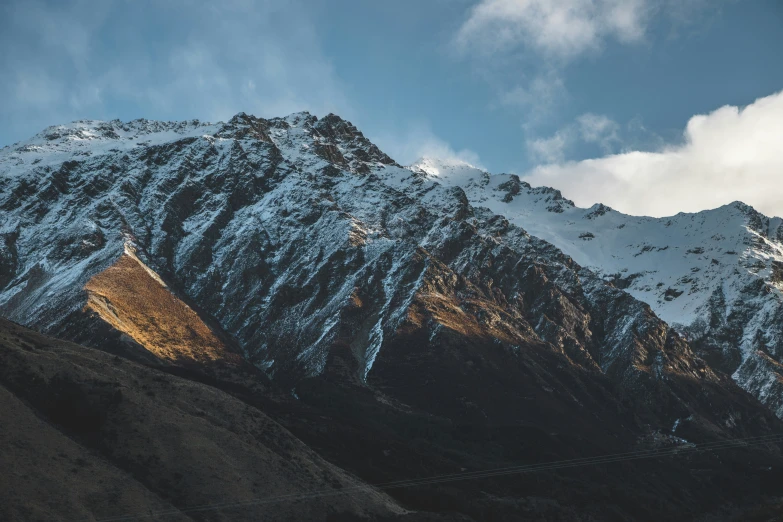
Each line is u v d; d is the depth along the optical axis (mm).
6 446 182500
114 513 177375
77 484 180875
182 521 183500
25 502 169500
